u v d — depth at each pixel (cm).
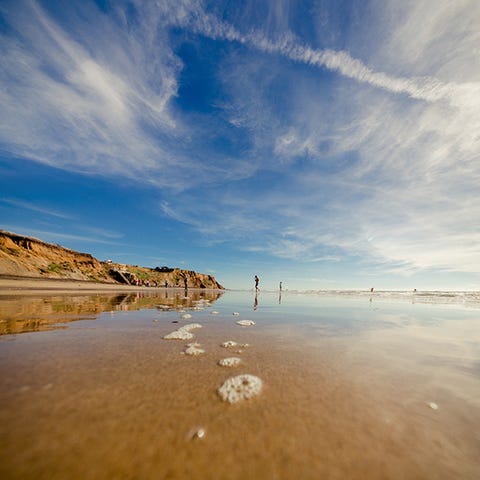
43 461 144
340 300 1914
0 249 2936
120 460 148
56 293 1578
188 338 465
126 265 6372
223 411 208
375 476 146
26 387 237
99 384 249
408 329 629
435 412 222
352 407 224
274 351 395
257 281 2605
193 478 138
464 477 148
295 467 150
